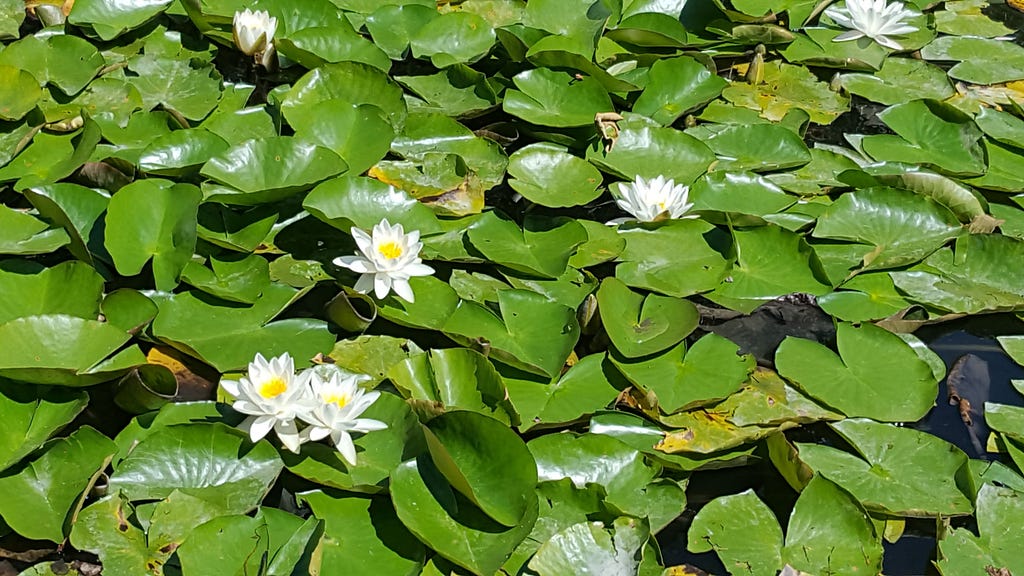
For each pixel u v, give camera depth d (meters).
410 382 2.14
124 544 1.76
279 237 2.53
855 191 2.86
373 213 2.54
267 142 2.62
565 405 2.18
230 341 2.19
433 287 2.42
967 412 2.36
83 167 2.60
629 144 3.02
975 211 2.90
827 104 3.44
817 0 3.88
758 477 2.17
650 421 2.19
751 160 3.08
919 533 2.05
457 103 3.15
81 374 1.94
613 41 3.58
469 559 1.77
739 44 3.68
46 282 2.24
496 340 2.29
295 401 1.89
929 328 2.63
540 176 2.89
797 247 2.66
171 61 3.12
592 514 1.90
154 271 2.32
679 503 2.00
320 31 3.21
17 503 1.78
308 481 1.96
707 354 2.35
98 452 1.87
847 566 1.91
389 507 1.90
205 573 1.70
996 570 1.93
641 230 2.72
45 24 3.21
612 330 2.31
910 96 3.51
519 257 2.54
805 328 2.54
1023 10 4.11
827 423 2.27
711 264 2.63
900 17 3.66
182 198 2.43
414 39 3.37
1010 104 3.52
